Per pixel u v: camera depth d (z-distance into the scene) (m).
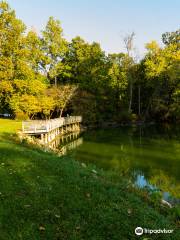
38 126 35.94
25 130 34.69
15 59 45.62
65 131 50.75
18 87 45.41
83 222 8.48
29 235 7.67
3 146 16.14
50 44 61.81
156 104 71.94
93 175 13.17
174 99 70.19
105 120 65.88
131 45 69.88
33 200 9.45
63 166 13.47
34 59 53.44
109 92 67.69
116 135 46.34
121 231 8.32
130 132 50.66
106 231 8.23
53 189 10.45
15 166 12.59
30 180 11.09
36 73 56.66
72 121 52.25
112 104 67.75
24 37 45.69
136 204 10.35
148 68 68.81
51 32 61.81
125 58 70.56
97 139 41.88
